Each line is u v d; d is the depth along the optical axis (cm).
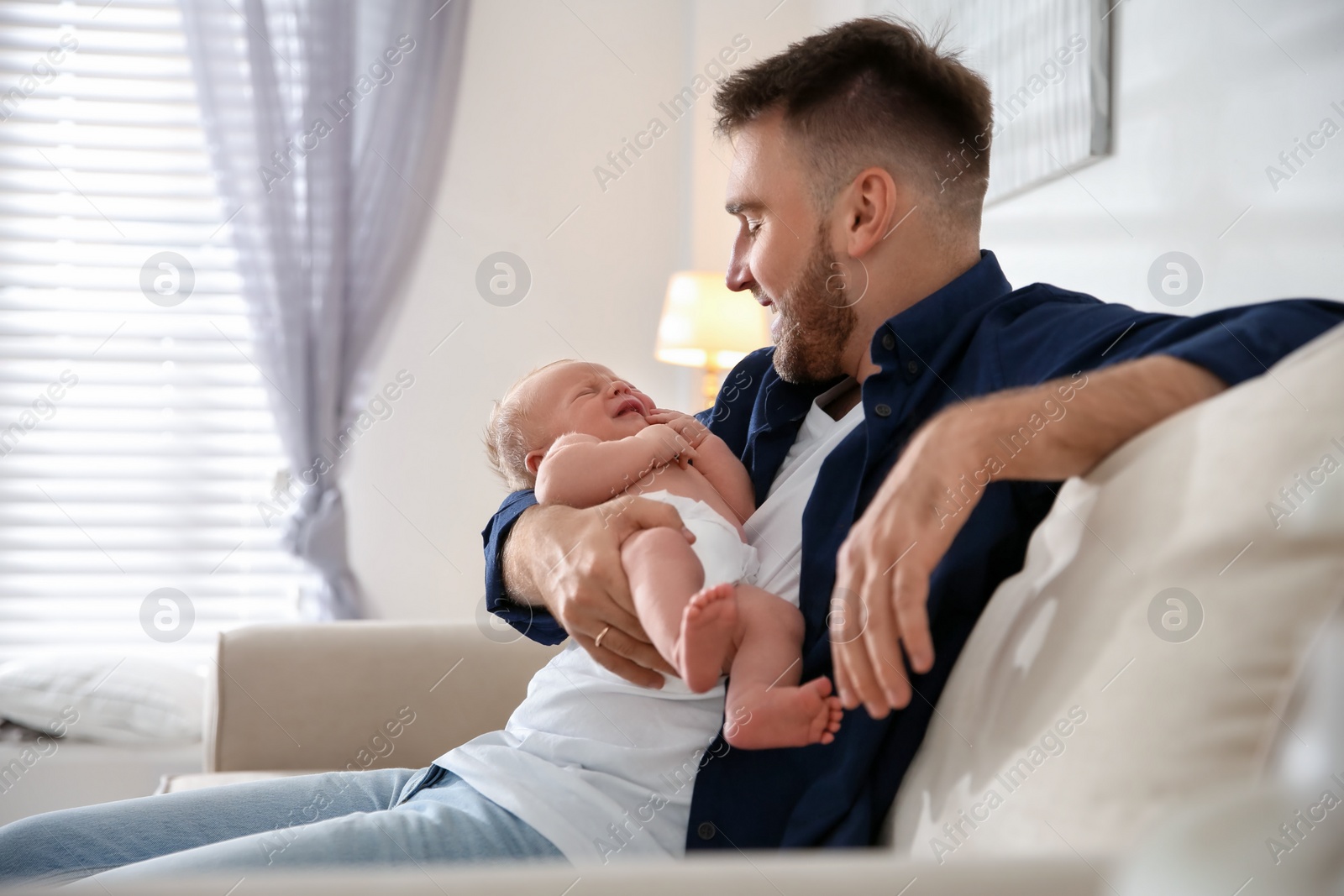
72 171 324
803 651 92
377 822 85
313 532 320
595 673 96
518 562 109
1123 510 70
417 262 343
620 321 353
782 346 113
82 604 320
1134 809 58
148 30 327
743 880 50
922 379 100
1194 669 59
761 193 111
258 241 326
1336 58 112
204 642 324
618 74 353
